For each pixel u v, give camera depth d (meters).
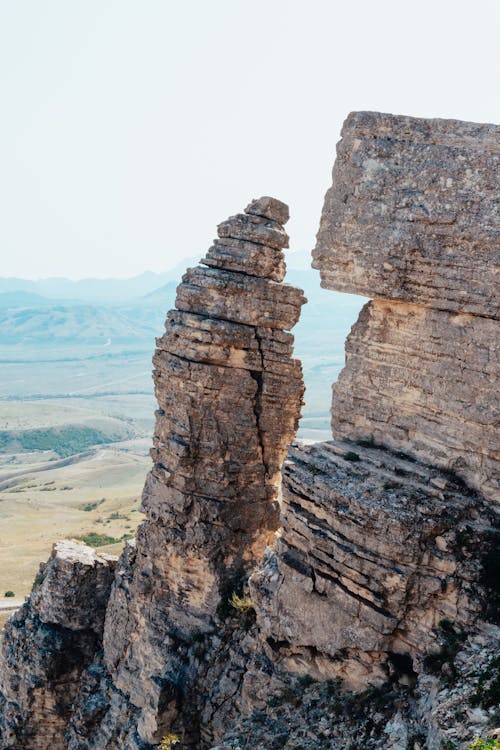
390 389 30.41
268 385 38.25
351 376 31.50
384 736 25.59
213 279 37.53
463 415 28.23
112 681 41.34
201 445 38.16
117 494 193.38
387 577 27.53
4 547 116.88
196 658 37.16
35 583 48.78
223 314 37.59
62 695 43.56
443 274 28.30
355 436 31.52
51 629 44.22
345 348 31.67
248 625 36.75
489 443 27.62
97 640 44.47
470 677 24.55
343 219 30.31
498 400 27.42
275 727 29.20
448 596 26.97
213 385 37.59
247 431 38.28
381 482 28.81
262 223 37.84
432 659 26.39
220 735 35.31
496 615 26.23
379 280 29.58
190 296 37.97
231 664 36.06
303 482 30.28
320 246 31.02
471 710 22.95
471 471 28.17
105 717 40.34
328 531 29.30
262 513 39.12
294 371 38.56
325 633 29.28
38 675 43.41
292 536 30.73
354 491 28.78
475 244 27.66
